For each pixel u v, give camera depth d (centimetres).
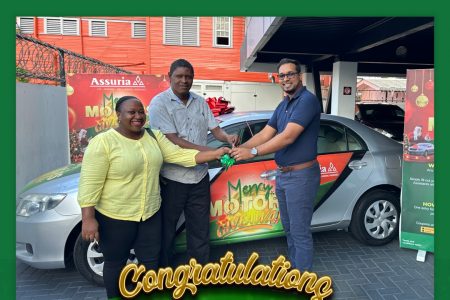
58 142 568
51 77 549
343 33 722
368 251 375
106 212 240
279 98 1491
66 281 322
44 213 295
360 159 370
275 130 309
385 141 392
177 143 269
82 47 1410
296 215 285
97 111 491
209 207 299
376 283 315
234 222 330
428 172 349
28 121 471
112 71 877
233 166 328
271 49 782
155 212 257
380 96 2241
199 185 286
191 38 1432
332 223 364
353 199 368
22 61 476
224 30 1443
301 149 279
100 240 247
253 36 684
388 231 384
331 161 359
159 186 263
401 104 1809
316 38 772
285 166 285
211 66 1452
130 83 493
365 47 691
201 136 288
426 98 343
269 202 339
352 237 409
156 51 1423
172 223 288
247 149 267
